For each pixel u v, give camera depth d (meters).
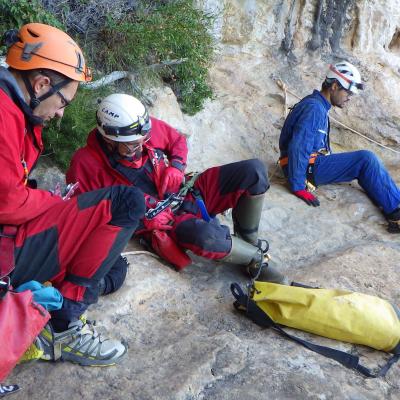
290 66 5.77
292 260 3.52
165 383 2.07
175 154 3.12
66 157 3.55
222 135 4.93
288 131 4.41
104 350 2.14
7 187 1.84
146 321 2.51
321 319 2.45
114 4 4.21
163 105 4.45
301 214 4.10
